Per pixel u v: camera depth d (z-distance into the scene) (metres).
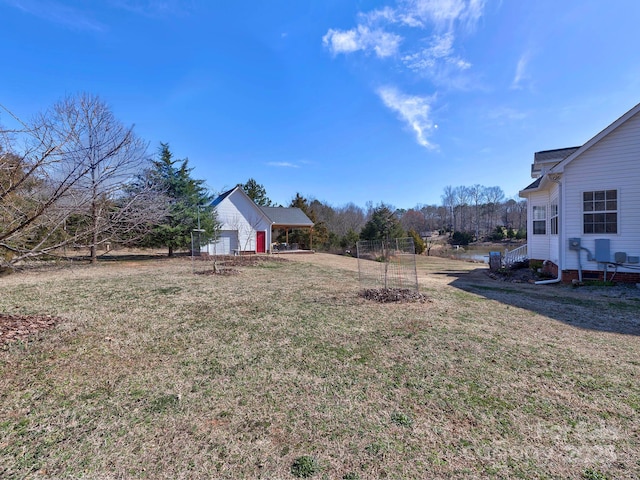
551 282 8.80
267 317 5.12
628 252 7.90
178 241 17.53
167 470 1.78
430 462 1.85
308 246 28.80
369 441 2.05
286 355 3.54
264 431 2.16
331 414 2.36
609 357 3.49
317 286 8.17
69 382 2.86
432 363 3.32
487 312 5.48
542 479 1.72
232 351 3.66
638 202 7.78
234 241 21.75
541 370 3.15
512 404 2.51
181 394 2.66
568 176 8.62
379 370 3.15
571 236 8.61
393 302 6.18
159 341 3.99
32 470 1.77
